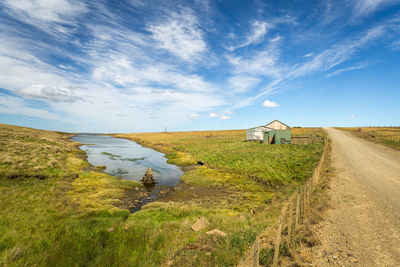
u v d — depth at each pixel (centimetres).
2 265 675
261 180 2127
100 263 709
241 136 8381
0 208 1151
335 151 3195
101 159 3822
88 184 1911
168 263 669
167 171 2931
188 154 4394
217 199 1670
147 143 8188
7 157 2144
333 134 6688
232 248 699
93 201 1487
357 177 1656
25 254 752
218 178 2330
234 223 1006
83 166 2850
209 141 6862
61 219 1096
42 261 707
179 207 1359
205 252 711
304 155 3047
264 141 5209
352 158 2555
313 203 1106
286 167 2450
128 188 2002
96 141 9550
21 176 1797
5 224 980
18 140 3522
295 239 713
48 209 1212
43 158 2564
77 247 816
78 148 5447
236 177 2330
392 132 6775
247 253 661
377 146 3653
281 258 613
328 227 833
